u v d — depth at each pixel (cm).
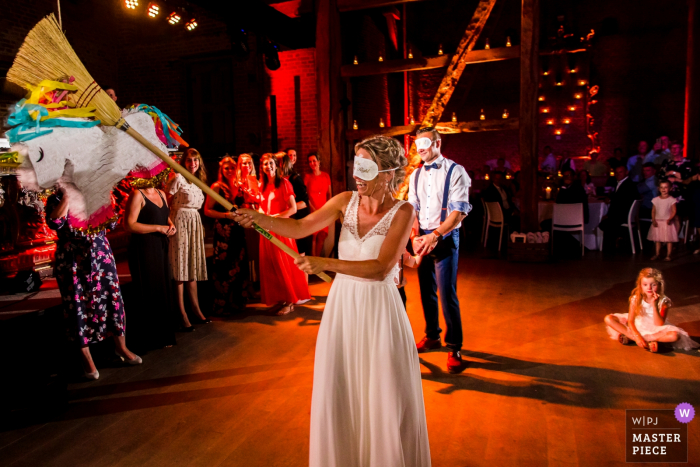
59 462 246
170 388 326
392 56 1116
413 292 552
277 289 472
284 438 264
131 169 211
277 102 855
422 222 356
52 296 427
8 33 775
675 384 313
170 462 245
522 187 700
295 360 368
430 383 323
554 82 1240
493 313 470
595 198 806
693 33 970
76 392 322
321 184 666
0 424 279
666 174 733
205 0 579
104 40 930
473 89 1307
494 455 243
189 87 922
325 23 760
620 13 1177
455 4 1288
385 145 189
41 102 183
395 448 181
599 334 406
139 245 381
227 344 402
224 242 472
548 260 684
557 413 281
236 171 482
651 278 371
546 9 1216
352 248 194
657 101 1175
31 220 495
